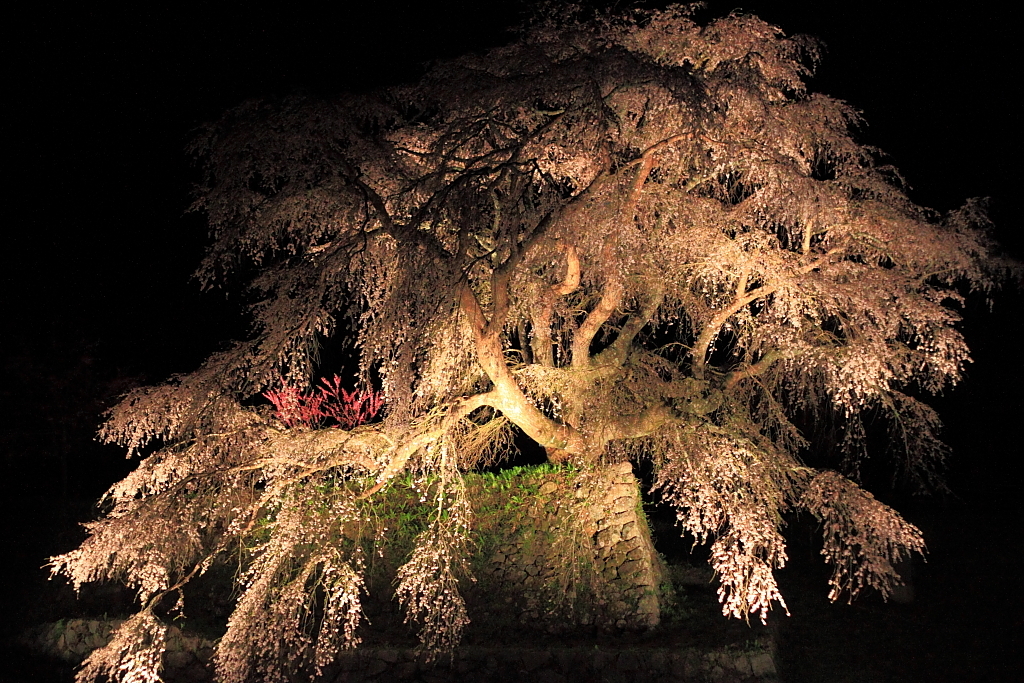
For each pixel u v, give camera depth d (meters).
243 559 9.84
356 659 8.27
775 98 7.73
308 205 7.66
